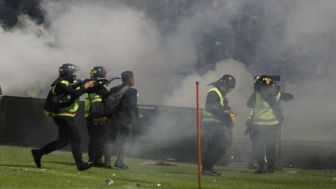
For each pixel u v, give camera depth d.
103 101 35.03
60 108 30.81
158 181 29.47
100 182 27.47
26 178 27.03
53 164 34.94
